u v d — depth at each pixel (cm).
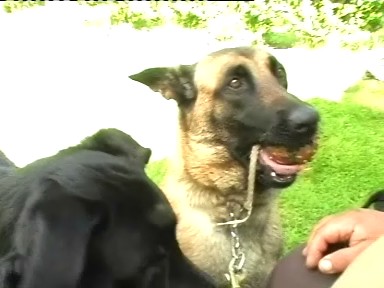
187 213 71
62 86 138
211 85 73
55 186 42
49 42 162
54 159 46
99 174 44
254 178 70
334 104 128
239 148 71
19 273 38
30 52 155
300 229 88
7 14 181
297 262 51
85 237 40
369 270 41
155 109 127
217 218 71
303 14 174
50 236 39
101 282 42
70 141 117
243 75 73
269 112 70
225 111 71
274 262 74
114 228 43
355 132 116
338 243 49
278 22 171
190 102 74
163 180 84
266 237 73
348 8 173
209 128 72
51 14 180
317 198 95
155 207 45
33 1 188
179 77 75
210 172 71
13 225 41
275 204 74
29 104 131
